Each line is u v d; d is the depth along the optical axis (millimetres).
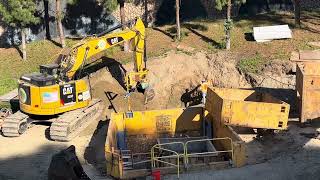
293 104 23250
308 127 20969
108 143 17891
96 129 22688
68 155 16891
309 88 20766
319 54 25281
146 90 25109
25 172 18625
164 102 25266
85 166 18859
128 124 21438
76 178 16766
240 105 19484
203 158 18156
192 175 16781
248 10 33562
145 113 21438
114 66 26781
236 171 17031
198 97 25219
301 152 18531
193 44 27922
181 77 25984
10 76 27891
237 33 29000
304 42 26953
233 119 19641
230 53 26453
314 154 18297
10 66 28953
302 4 33719
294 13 30734
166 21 33125
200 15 33375
